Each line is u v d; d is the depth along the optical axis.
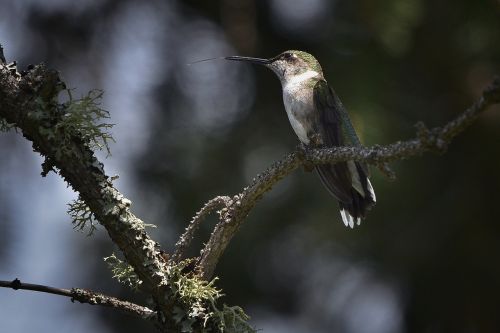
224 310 4.81
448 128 3.73
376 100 10.24
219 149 10.62
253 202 5.04
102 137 4.73
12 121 4.67
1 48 4.79
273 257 10.92
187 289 4.74
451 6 9.89
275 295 11.16
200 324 4.73
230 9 10.53
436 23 10.02
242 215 5.03
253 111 10.97
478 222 10.27
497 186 10.23
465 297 10.44
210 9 11.02
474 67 10.30
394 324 11.12
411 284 10.76
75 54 10.26
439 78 10.45
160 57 10.71
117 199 4.65
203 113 10.80
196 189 10.38
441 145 3.76
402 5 9.77
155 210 10.38
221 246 4.98
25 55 10.12
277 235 10.80
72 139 4.65
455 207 10.25
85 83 10.19
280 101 11.10
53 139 4.61
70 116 4.64
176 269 4.72
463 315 10.50
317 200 10.70
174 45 10.80
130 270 4.94
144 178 10.41
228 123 10.85
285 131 10.96
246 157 10.72
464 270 10.36
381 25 9.85
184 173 10.45
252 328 4.81
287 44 11.08
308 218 10.66
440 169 10.40
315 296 11.20
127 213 4.67
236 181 10.53
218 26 11.09
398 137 10.17
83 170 4.63
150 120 10.52
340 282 11.02
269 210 10.81
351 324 11.20
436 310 10.66
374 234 10.48
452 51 10.16
